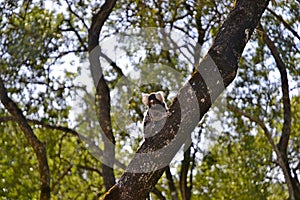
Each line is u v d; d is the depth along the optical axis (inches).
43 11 495.5
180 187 546.9
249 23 209.0
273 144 510.9
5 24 478.0
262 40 516.7
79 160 536.1
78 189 545.0
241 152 550.9
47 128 512.7
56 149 536.1
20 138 492.4
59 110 499.5
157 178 195.3
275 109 548.1
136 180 193.9
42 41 484.7
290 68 538.6
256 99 540.4
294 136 570.3
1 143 488.4
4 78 480.7
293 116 570.6
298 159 565.6
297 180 557.6
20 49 477.7
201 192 568.1
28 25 482.9
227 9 471.2
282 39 532.1
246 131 546.3
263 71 541.3
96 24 464.1
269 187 553.3
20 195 481.7
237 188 557.9
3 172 485.7
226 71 200.5
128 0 469.7
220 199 563.5
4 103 430.6
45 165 422.3
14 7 482.3
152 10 474.0
